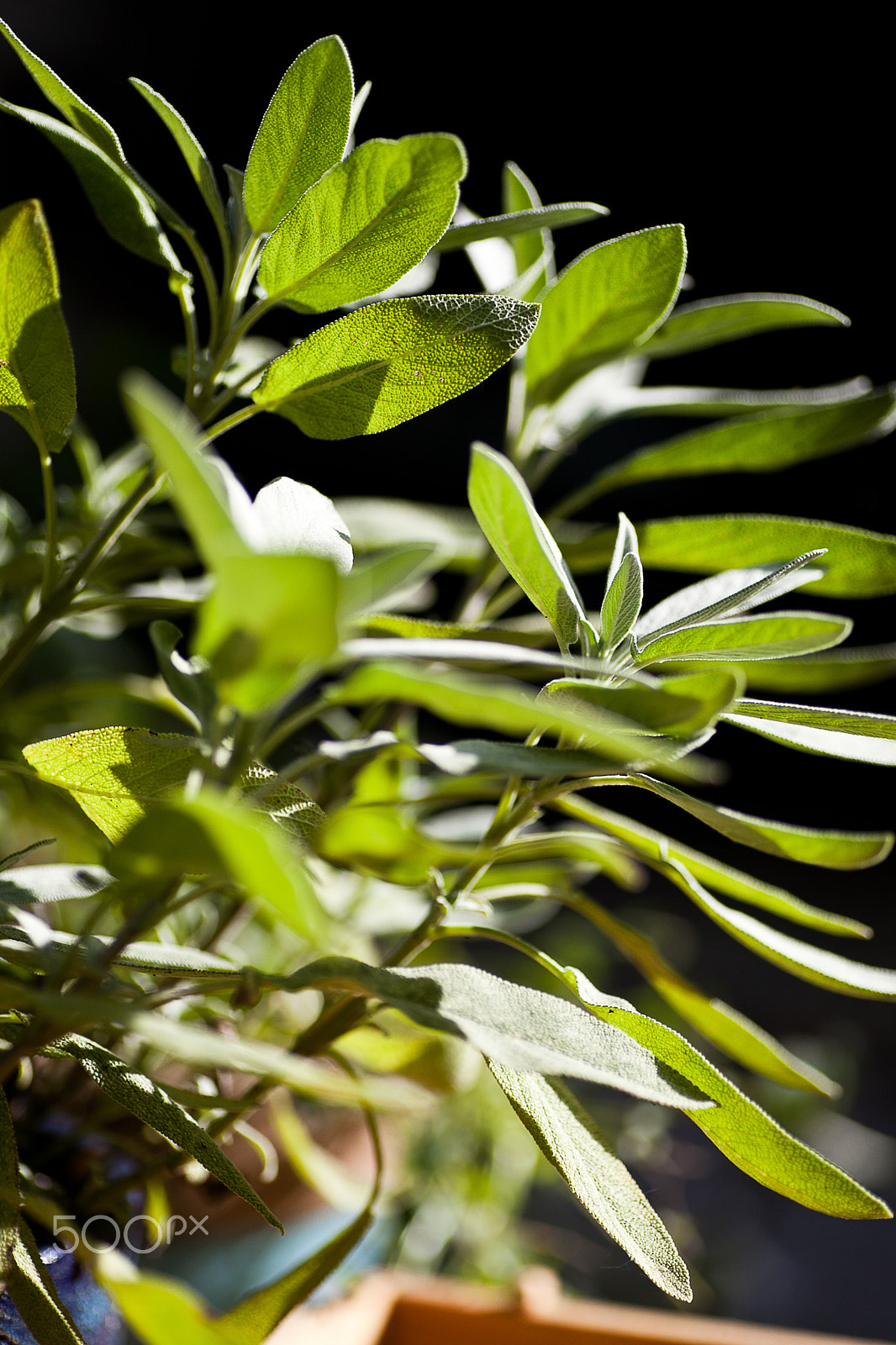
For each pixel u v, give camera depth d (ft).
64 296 9.84
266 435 9.87
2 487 7.46
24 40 8.87
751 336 10.85
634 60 10.56
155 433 1.51
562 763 1.77
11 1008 1.90
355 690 1.68
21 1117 2.08
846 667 2.15
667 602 1.98
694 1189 6.18
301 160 1.96
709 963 9.52
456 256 6.51
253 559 1.60
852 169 10.99
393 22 10.09
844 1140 4.98
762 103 10.85
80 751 1.86
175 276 1.99
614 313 2.19
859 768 12.85
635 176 11.23
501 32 10.28
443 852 2.01
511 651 1.76
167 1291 1.68
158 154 9.39
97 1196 2.00
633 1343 2.32
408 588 2.13
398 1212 2.97
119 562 2.28
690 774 1.65
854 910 10.94
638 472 2.29
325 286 1.95
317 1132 2.45
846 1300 5.78
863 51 10.39
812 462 10.89
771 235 11.43
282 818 1.86
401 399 1.94
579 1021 1.82
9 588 2.41
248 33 9.68
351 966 1.83
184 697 1.89
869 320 11.18
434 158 1.89
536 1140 1.85
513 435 2.37
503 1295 2.41
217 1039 1.70
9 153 8.84
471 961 5.39
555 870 2.32
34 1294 1.80
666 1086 1.78
